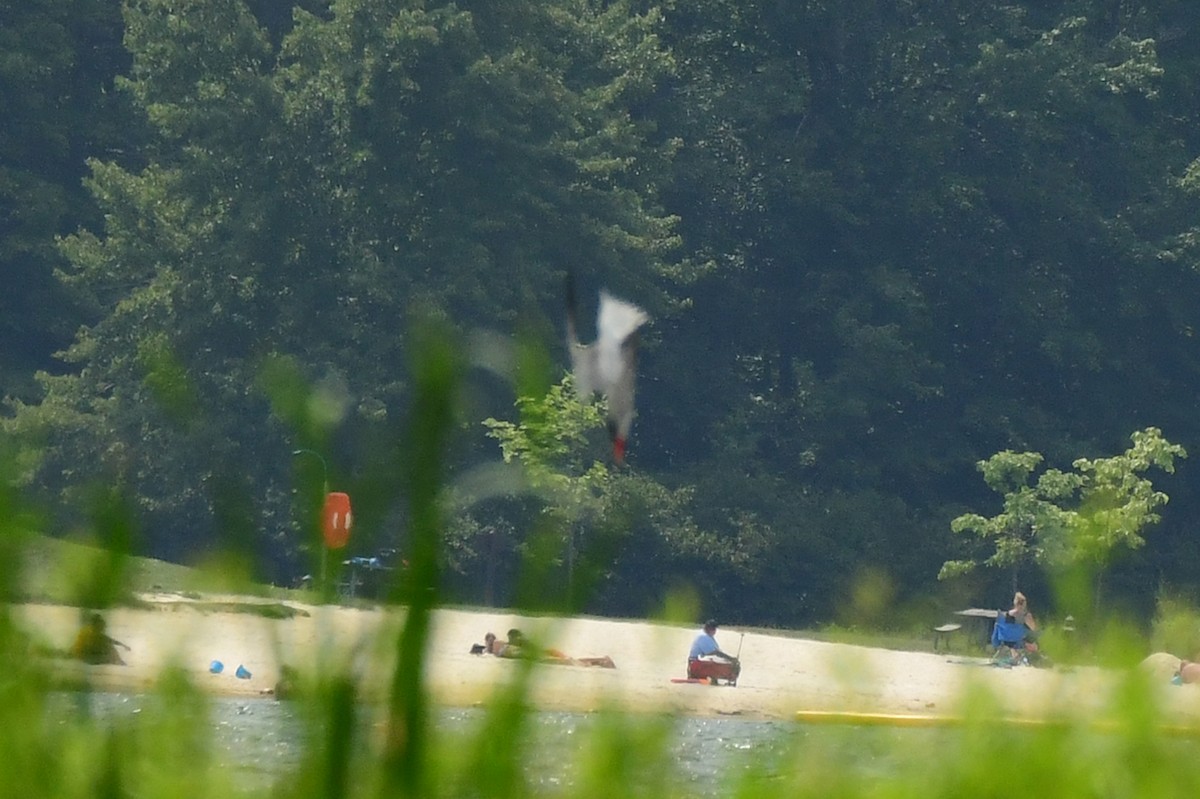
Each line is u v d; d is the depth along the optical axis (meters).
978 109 192.12
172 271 164.12
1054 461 185.88
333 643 10.33
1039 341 193.00
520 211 165.12
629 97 181.38
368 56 161.75
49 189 179.62
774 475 179.62
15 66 179.38
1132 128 191.25
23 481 10.26
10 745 10.71
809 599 169.62
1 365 177.12
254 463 142.62
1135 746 12.59
